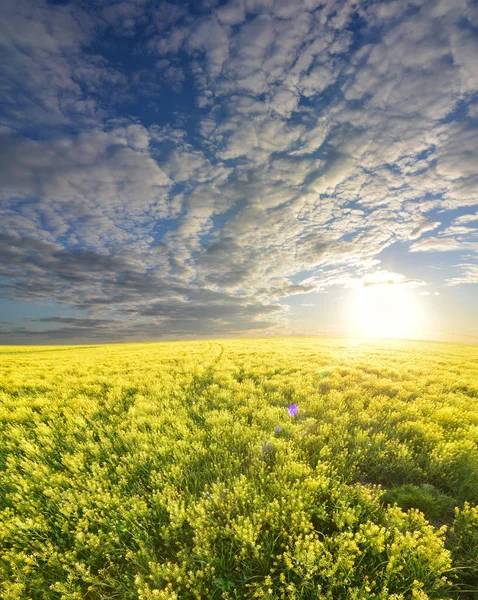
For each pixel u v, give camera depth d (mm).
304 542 3016
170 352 28891
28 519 3676
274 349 28141
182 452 5449
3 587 3021
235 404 8695
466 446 5254
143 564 3299
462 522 3486
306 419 7016
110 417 8047
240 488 3955
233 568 3215
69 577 3023
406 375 13242
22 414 8688
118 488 4461
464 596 2926
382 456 5094
